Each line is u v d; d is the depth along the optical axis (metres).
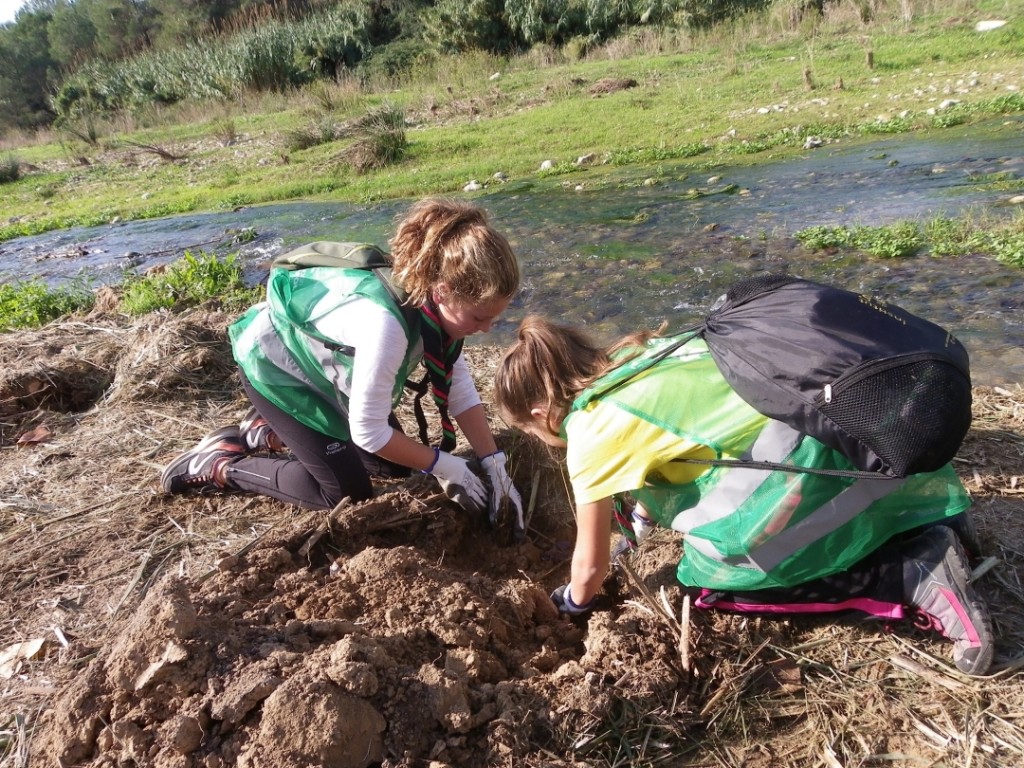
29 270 9.66
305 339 2.81
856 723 2.11
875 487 2.13
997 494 2.83
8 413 4.24
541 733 2.10
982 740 2.00
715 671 2.29
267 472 3.18
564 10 24.67
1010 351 4.19
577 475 2.17
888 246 5.74
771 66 15.30
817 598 2.31
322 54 25.89
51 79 50.41
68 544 3.07
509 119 14.24
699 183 8.69
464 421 3.13
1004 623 2.30
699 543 2.31
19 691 2.38
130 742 1.98
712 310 2.23
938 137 9.07
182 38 42.69
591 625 2.44
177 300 6.55
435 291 2.53
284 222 10.03
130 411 4.18
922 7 18.19
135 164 18.19
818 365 1.83
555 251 6.98
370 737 2.00
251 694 2.00
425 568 2.62
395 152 12.61
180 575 2.79
